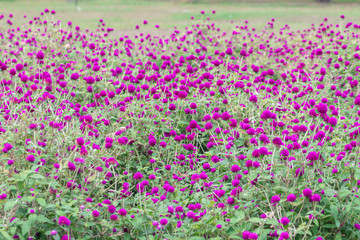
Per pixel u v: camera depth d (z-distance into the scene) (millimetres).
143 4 35062
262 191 4629
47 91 6469
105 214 4660
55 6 32250
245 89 7527
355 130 5020
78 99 8469
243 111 7254
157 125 6758
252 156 4797
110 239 4500
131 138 6383
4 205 4281
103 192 5137
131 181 5887
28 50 10875
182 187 5582
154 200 4766
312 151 4680
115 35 17312
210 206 4578
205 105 7414
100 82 7988
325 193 4395
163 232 4488
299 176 4742
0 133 5461
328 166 5129
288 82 8898
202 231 4340
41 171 4801
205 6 33562
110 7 32250
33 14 26016
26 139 5195
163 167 5930
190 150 6004
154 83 7863
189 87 7746
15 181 4191
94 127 6230
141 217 4484
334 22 22750
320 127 6250
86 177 4938
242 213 4230
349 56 9742
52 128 5492
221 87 7246
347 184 4766
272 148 5297
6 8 30219
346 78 8922
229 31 18844
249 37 13047
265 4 35344
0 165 4855
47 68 8914
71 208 4164
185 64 10211
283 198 4652
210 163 5777
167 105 7152
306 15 26688
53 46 10445
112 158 5055
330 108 6168
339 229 4500
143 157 6508
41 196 4367
